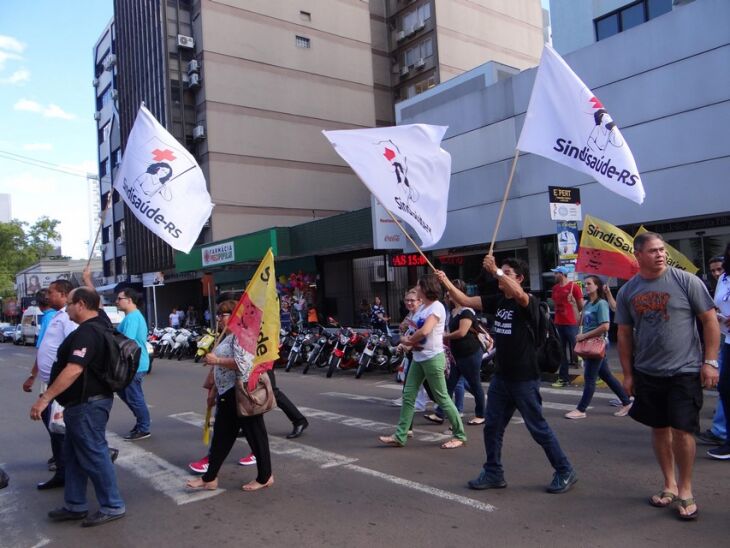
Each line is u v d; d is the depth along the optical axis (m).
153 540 4.25
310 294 24.33
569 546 3.80
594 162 6.31
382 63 41.09
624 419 7.32
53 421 5.33
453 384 7.54
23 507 5.11
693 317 4.18
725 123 11.80
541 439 4.75
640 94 13.14
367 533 4.17
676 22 12.50
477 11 40.16
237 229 31.83
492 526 4.18
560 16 18.20
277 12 34.16
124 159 6.77
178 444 7.13
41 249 70.50
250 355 4.94
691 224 13.36
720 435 5.90
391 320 22.67
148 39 33.94
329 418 8.24
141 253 37.38
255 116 32.91
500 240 16.67
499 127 16.28
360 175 6.29
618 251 8.81
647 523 4.09
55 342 5.39
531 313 4.67
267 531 4.30
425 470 5.58
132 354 4.61
